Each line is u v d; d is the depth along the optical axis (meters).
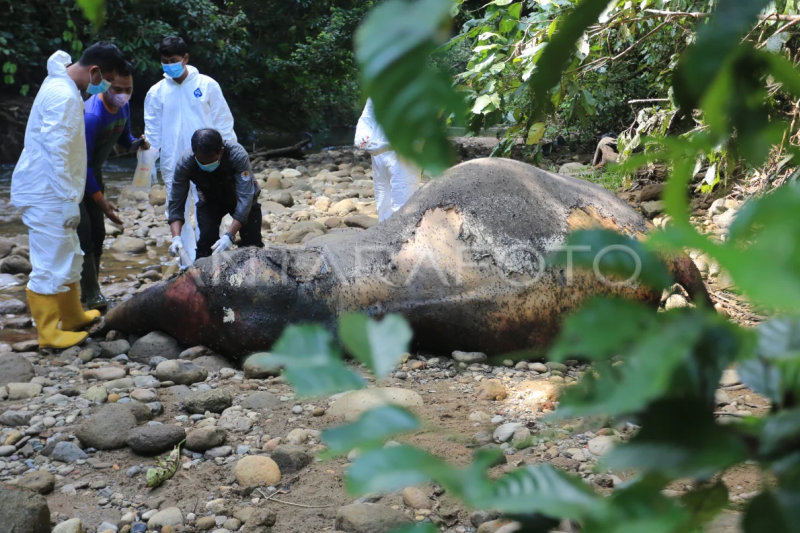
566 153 13.59
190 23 20.22
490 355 4.96
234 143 5.88
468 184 5.11
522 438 3.72
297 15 23.67
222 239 5.59
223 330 5.08
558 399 0.52
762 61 0.47
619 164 0.52
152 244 9.12
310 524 3.27
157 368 4.90
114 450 4.02
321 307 4.98
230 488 3.59
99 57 5.34
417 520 3.21
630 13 4.31
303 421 4.25
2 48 16.48
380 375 0.51
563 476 0.50
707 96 0.46
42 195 5.25
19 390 4.67
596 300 0.46
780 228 0.38
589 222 4.99
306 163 15.71
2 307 6.53
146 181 6.89
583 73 4.52
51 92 5.17
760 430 0.50
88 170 6.20
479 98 4.18
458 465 3.48
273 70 22.39
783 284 0.36
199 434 3.95
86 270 6.43
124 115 6.37
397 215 5.24
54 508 3.48
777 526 0.47
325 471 3.70
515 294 4.79
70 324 5.78
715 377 0.48
